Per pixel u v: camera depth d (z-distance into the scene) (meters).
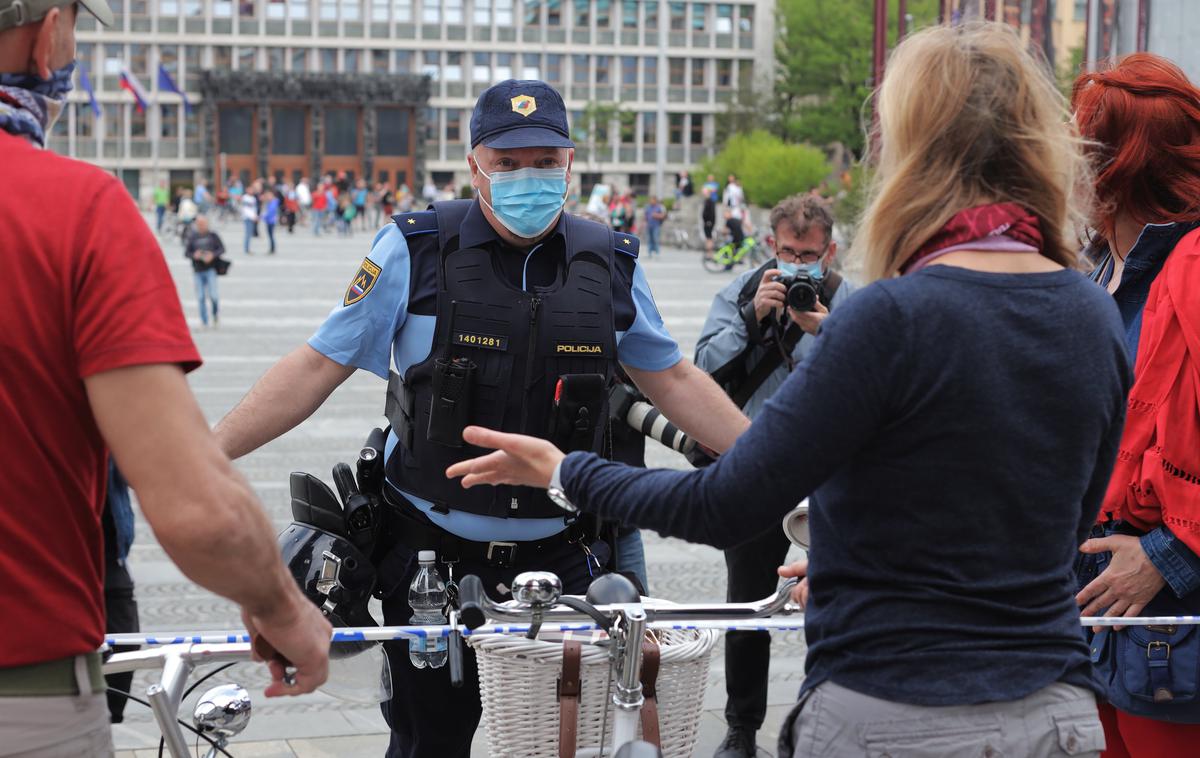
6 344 1.69
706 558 7.26
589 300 3.24
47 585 1.77
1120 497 2.82
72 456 1.77
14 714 1.75
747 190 47.84
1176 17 12.02
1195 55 11.97
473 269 3.21
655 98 81.75
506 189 3.16
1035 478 1.90
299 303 22.81
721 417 3.39
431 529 3.21
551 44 80.56
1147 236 2.87
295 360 3.18
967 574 1.89
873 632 1.89
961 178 1.96
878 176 2.04
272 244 38.12
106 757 1.88
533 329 3.18
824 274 4.54
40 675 1.77
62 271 1.71
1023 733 1.87
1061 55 12.62
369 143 78.00
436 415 3.14
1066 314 1.93
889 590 1.90
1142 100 2.92
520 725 2.44
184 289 25.30
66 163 1.78
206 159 76.56
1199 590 2.78
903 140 2.00
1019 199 1.96
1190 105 2.93
